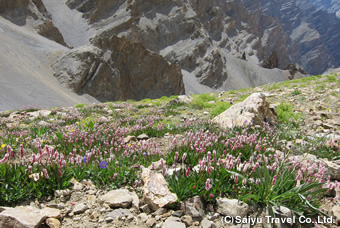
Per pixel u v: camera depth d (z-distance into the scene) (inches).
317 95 763.4
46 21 6200.8
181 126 431.5
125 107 877.2
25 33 5329.7
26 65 4111.7
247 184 177.3
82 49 4635.8
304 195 159.2
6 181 165.9
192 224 146.3
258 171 174.9
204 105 778.2
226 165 191.0
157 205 155.9
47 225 138.7
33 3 6373.0
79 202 165.0
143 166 216.4
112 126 409.1
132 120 560.7
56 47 5462.6
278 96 828.0
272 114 468.8
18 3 6067.9
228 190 172.4
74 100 3850.9
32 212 141.0
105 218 149.3
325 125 426.3
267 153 256.4
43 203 161.5
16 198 157.5
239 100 879.1
